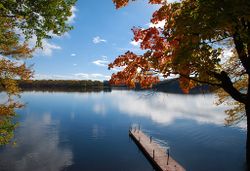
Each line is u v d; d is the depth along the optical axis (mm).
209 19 5578
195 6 6281
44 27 7902
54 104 100562
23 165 28750
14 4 7297
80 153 34062
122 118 68500
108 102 119250
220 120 64688
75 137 43312
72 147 36938
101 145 38656
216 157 33719
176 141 42281
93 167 28922
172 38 6551
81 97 147000
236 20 5625
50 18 7828
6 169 27438
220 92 12906
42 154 32906
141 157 32781
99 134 46688
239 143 41094
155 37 7684
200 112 82688
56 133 45938
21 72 14055
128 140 42312
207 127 54844
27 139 40188
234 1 5246
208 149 37531
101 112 81250
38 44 8156
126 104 112125
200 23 5711
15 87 14414
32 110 78938
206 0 5586
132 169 28359
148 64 7820
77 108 90562
